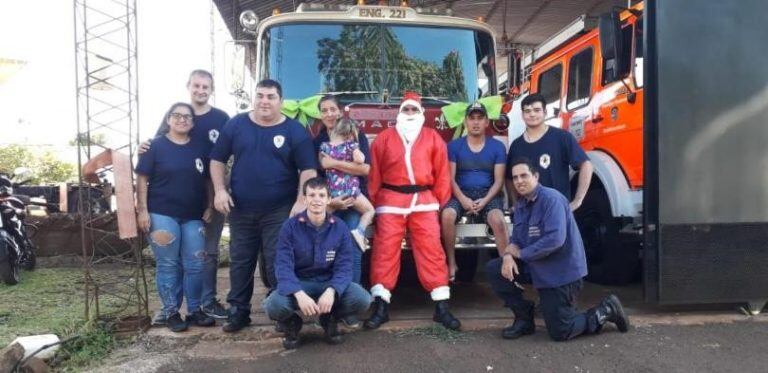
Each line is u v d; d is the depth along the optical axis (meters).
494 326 4.57
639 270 6.18
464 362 3.79
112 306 5.27
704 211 4.62
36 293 5.96
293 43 5.52
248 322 4.59
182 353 4.00
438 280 4.48
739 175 4.66
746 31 4.66
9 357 3.67
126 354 3.99
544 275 4.09
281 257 3.97
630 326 4.48
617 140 5.67
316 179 3.96
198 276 4.55
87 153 4.49
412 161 4.46
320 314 3.98
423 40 5.67
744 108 4.66
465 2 9.42
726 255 4.64
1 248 6.22
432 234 4.49
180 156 4.39
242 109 6.09
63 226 7.77
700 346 4.03
